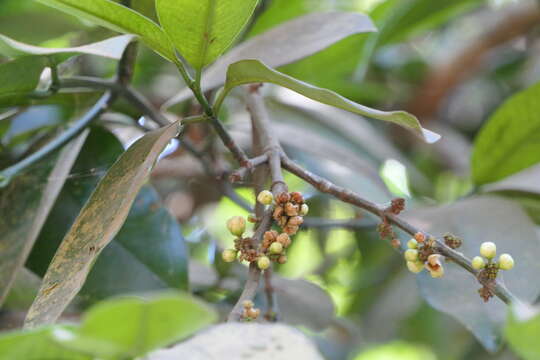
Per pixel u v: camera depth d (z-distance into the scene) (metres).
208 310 0.40
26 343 0.42
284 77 0.50
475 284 0.58
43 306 0.49
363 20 0.64
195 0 0.52
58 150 0.63
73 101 0.68
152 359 0.43
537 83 0.66
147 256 0.65
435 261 0.51
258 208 0.58
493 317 0.57
